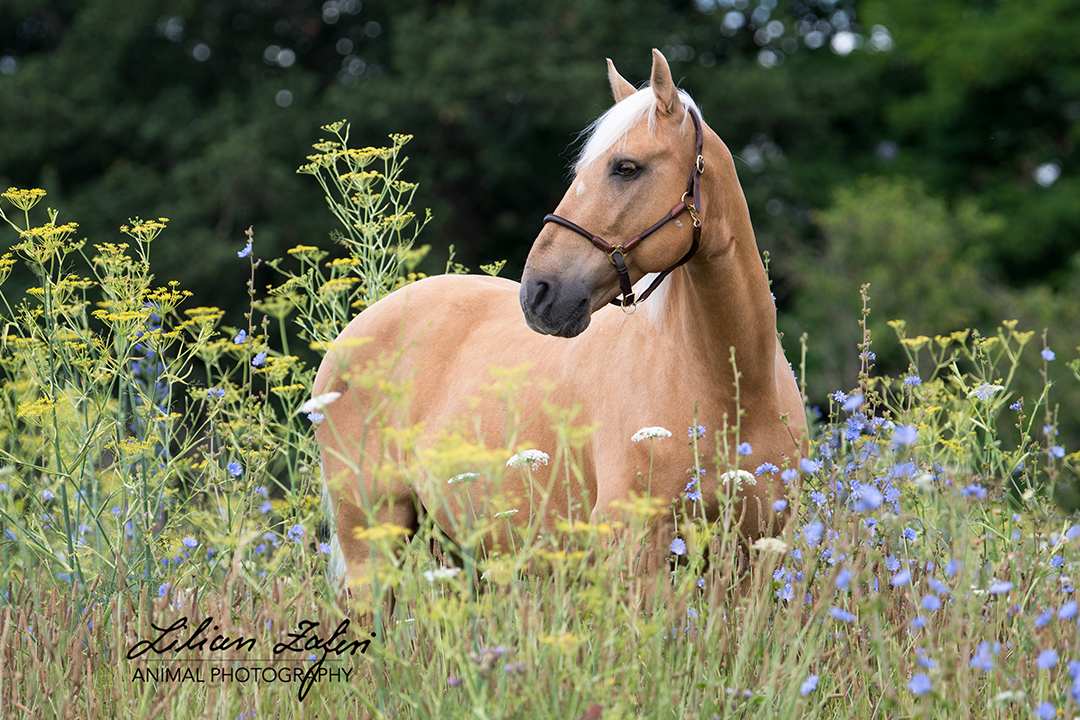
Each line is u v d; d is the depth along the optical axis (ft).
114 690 16.02
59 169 106.52
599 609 13.32
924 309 85.92
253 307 26.30
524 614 13.33
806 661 13.99
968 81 112.47
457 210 110.11
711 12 115.75
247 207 92.53
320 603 15.62
